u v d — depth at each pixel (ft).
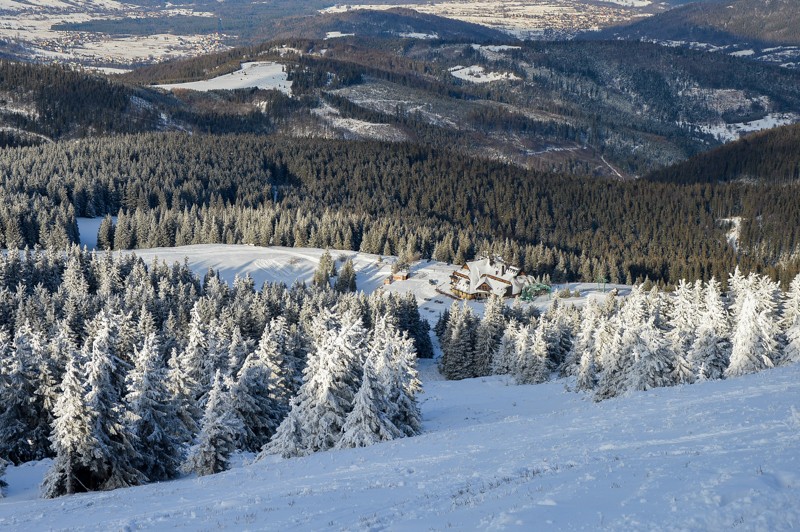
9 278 373.81
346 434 139.23
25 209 531.09
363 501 81.82
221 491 104.58
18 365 159.84
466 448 112.68
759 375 142.82
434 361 368.07
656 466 74.38
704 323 210.79
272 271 503.20
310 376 146.72
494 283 474.49
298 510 80.74
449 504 72.54
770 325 205.67
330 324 253.85
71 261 385.09
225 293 364.99
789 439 80.38
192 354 187.42
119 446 132.77
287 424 143.74
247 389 162.40
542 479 77.10
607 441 98.27
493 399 230.07
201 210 603.67
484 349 320.70
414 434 159.94
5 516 101.04
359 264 529.45
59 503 109.19
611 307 345.10
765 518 53.67
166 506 95.55
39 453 163.63
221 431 136.67
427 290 490.49
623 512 59.26
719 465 70.44
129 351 243.19
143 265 407.64
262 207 626.23
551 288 496.64
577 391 221.05
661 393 139.85
